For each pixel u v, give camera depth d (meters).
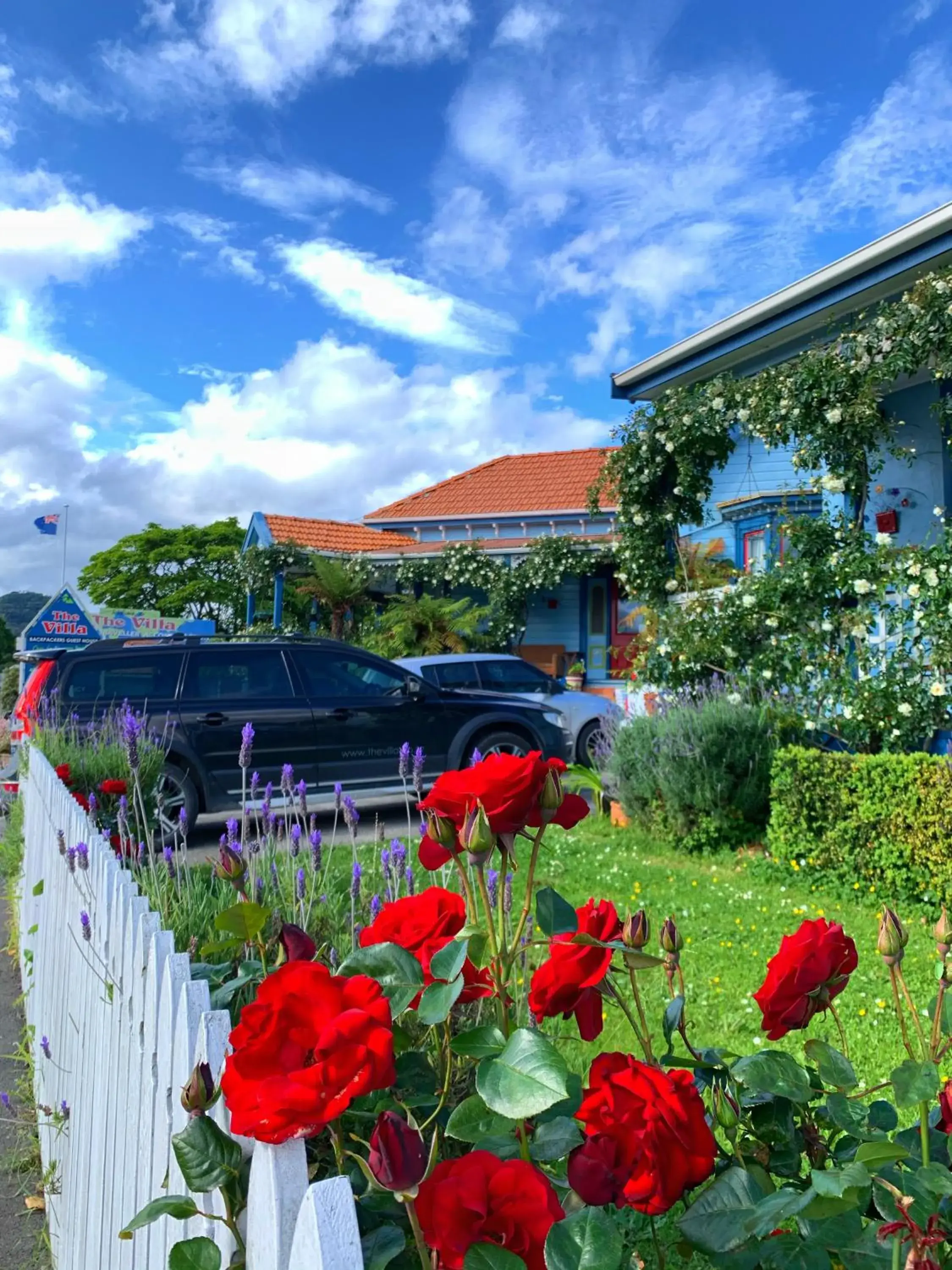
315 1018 1.05
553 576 20.14
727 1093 1.42
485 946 1.38
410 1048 1.46
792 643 8.23
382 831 3.71
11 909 7.27
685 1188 1.14
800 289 8.88
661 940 1.50
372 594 23.17
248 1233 1.12
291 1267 0.93
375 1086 1.01
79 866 3.03
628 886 6.55
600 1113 1.13
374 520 24.67
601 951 1.32
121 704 8.42
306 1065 1.05
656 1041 3.78
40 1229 3.25
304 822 3.80
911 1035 3.96
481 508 23.44
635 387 11.51
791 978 1.32
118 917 2.32
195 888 3.59
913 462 9.14
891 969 1.35
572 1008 1.34
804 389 8.52
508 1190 0.98
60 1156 3.14
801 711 8.09
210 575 51.62
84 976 2.88
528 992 1.56
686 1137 1.12
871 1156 1.06
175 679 8.69
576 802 1.44
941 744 7.71
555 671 21.25
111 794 5.82
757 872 7.08
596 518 21.42
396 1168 0.96
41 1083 3.86
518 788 1.35
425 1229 0.97
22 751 8.26
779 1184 1.58
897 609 7.74
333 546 23.33
